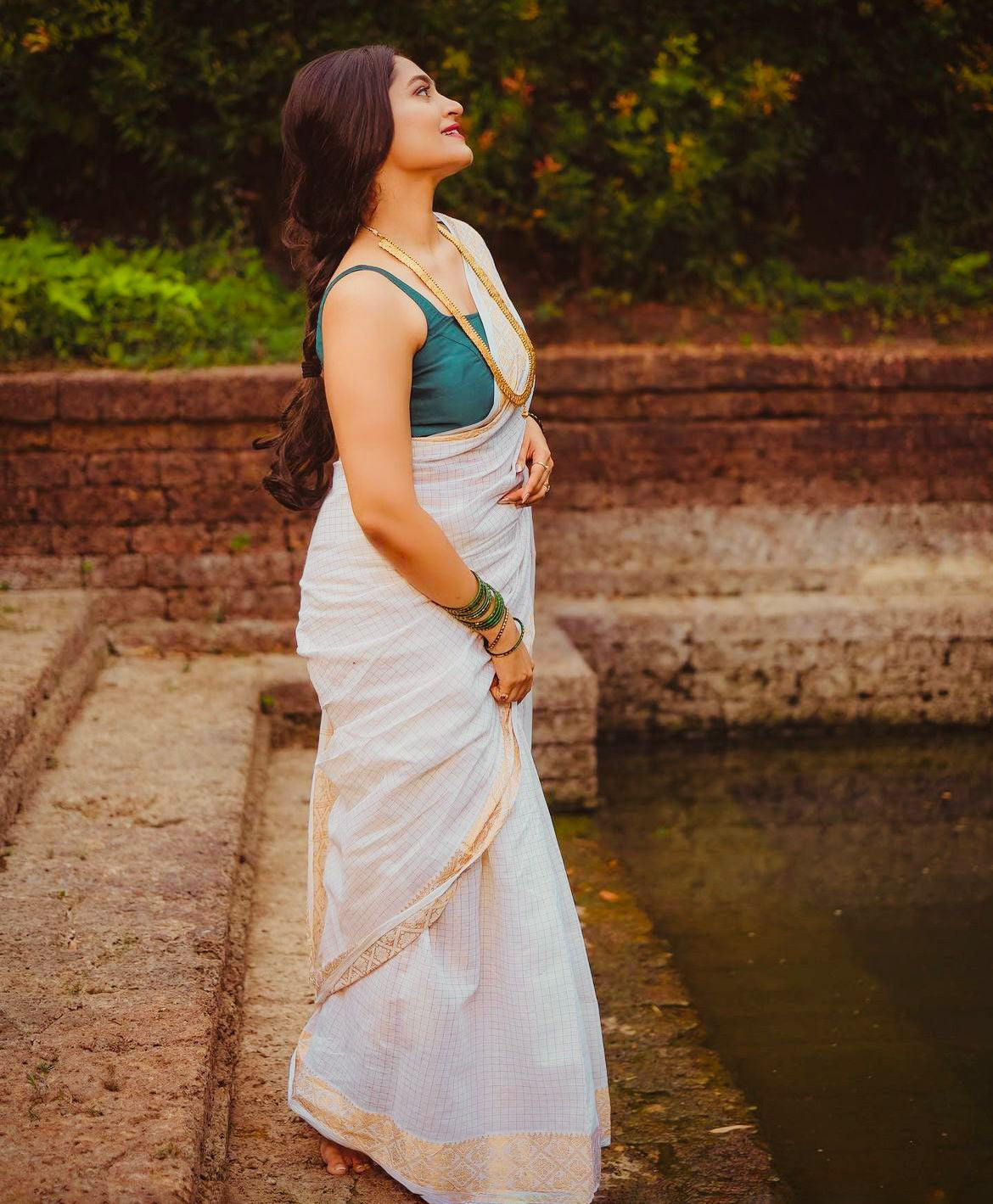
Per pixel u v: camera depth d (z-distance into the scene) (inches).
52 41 213.9
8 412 181.8
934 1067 112.5
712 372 203.3
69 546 187.2
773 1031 119.6
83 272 199.9
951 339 227.5
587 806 177.6
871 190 254.4
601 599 206.8
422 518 76.4
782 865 159.3
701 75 228.4
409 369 77.5
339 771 82.4
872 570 210.7
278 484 91.7
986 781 186.7
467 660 80.8
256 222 242.5
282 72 224.1
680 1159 98.0
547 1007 80.7
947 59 237.9
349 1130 83.3
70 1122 76.8
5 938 100.6
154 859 117.2
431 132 80.4
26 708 138.8
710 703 204.8
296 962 114.4
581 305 231.8
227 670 180.1
